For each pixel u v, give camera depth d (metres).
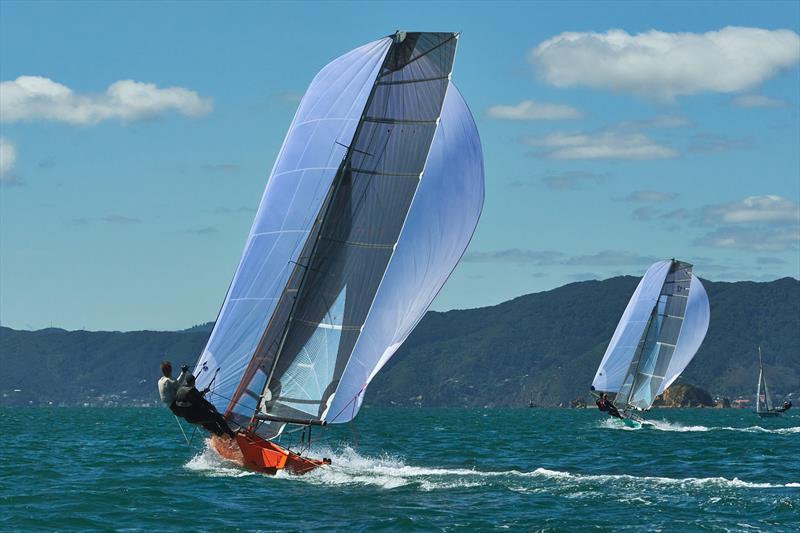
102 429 107.19
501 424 138.88
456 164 45.06
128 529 31.88
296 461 43.03
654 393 114.69
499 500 37.66
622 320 116.31
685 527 32.66
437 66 43.41
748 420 175.75
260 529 31.86
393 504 36.34
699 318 114.94
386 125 43.75
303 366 42.91
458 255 45.38
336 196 43.44
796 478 47.25
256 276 44.06
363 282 43.19
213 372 43.62
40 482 43.47
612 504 37.03
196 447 67.88
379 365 43.50
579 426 120.31
